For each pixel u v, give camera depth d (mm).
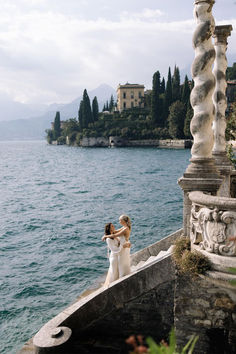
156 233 17031
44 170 60500
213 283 5391
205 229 5066
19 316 9539
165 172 50219
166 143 126812
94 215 22297
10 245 16109
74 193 32719
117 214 22312
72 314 6594
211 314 5562
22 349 7023
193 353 5723
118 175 48156
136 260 9742
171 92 127312
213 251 4973
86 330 6695
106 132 148000
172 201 26094
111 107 187875
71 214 22891
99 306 6695
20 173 55625
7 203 27891
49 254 14648
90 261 13594
